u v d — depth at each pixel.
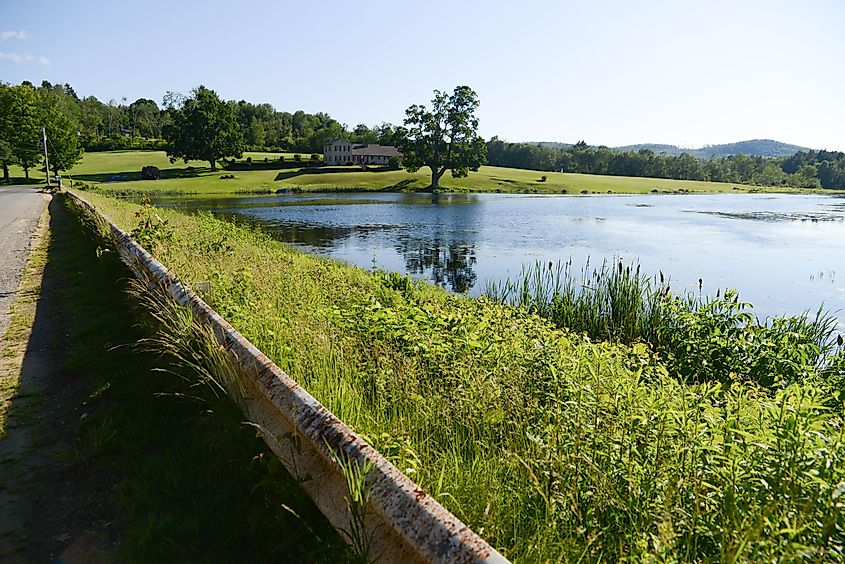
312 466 2.44
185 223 18.62
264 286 7.44
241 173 90.25
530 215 40.31
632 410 3.38
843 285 15.00
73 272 8.47
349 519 2.07
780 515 2.20
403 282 11.17
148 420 3.51
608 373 4.52
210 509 2.63
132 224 13.59
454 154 75.94
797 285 15.03
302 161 109.12
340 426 2.32
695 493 2.42
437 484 2.68
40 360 4.73
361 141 152.12
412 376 4.18
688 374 6.43
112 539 2.49
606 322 10.23
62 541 2.48
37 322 5.89
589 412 3.38
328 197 61.03
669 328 9.14
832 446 2.74
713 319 7.17
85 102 146.12
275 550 2.33
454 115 74.25
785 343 6.46
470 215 39.78
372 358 4.64
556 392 4.02
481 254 20.91
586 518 2.45
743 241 24.86
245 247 13.63
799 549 1.91
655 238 25.97
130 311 5.89
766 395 5.12
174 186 70.06
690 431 3.08
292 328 5.09
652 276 16.16
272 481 2.60
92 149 120.12
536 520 2.44
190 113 92.44
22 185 58.31
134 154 114.69
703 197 76.94
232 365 3.39
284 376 2.88
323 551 2.22
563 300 11.30
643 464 2.79
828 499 2.29
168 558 2.35
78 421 3.60
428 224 32.62
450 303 10.32
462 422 3.57
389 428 3.44
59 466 3.07
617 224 33.41
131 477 2.94
